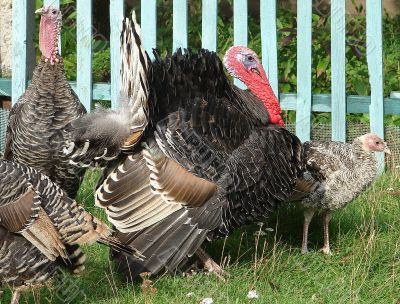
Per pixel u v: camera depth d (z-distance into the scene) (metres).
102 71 14.72
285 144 9.33
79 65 12.79
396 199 11.17
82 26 12.70
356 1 17.14
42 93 9.48
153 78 8.62
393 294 9.08
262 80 9.89
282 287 9.07
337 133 12.66
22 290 8.16
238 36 12.55
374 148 9.98
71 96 9.64
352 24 15.33
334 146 10.02
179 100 8.84
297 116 12.66
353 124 12.94
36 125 9.52
